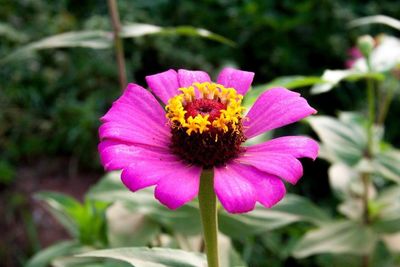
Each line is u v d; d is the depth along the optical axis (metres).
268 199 0.22
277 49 0.73
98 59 0.71
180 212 0.32
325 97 0.70
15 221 0.56
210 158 0.23
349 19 0.75
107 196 0.32
